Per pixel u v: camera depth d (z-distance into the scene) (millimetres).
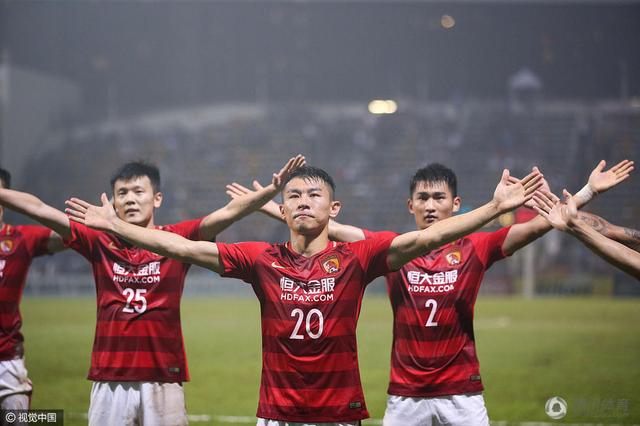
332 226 12758
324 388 10133
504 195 9602
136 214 12727
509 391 21141
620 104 89562
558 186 77000
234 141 85688
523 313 46062
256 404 19781
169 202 77938
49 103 86188
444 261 12133
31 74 83125
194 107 93750
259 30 92688
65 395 20641
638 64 89938
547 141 82750
